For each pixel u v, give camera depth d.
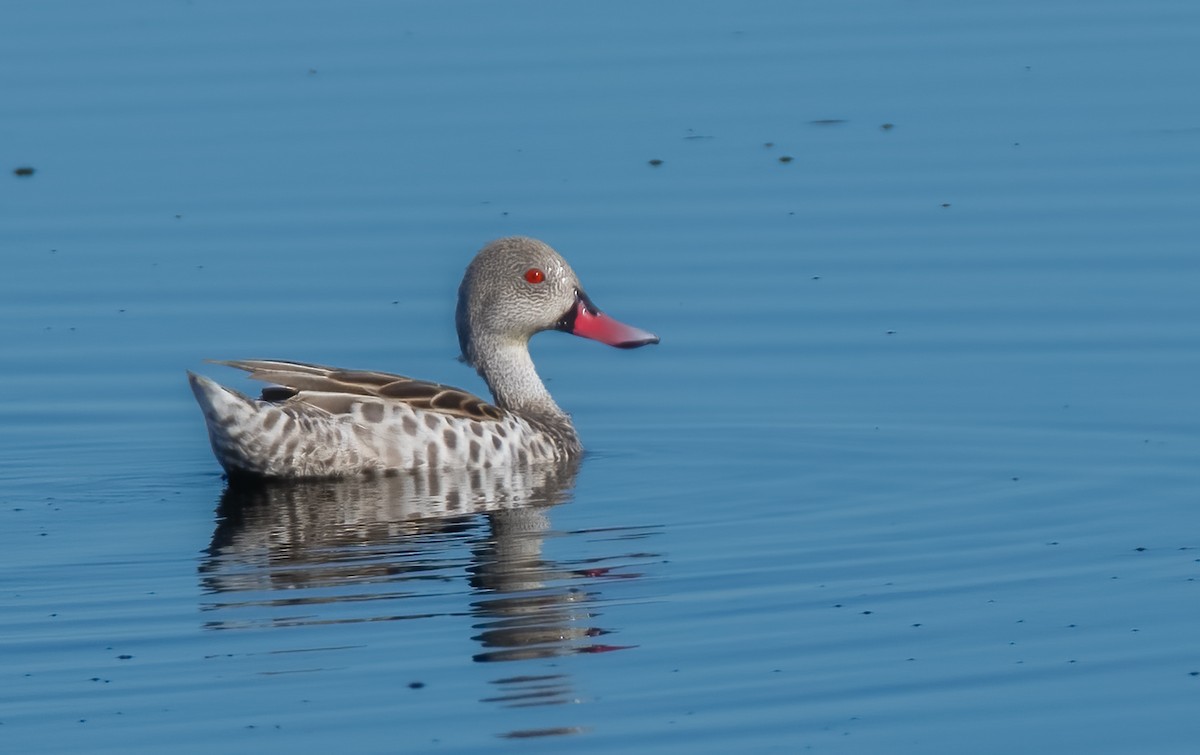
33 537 16.23
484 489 17.58
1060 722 12.43
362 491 17.48
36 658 13.44
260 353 21.58
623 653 13.52
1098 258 23.31
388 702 12.70
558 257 19.78
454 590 14.71
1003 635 13.80
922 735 12.28
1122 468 17.95
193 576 15.10
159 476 18.23
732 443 19.12
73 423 19.81
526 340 19.88
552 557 15.52
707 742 12.19
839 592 14.70
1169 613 14.17
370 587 14.80
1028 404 19.70
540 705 12.66
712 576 15.06
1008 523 16.45
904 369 20.83
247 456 17.62
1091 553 15.59
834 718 12.50
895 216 24.84
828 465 18.34
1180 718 12.45
